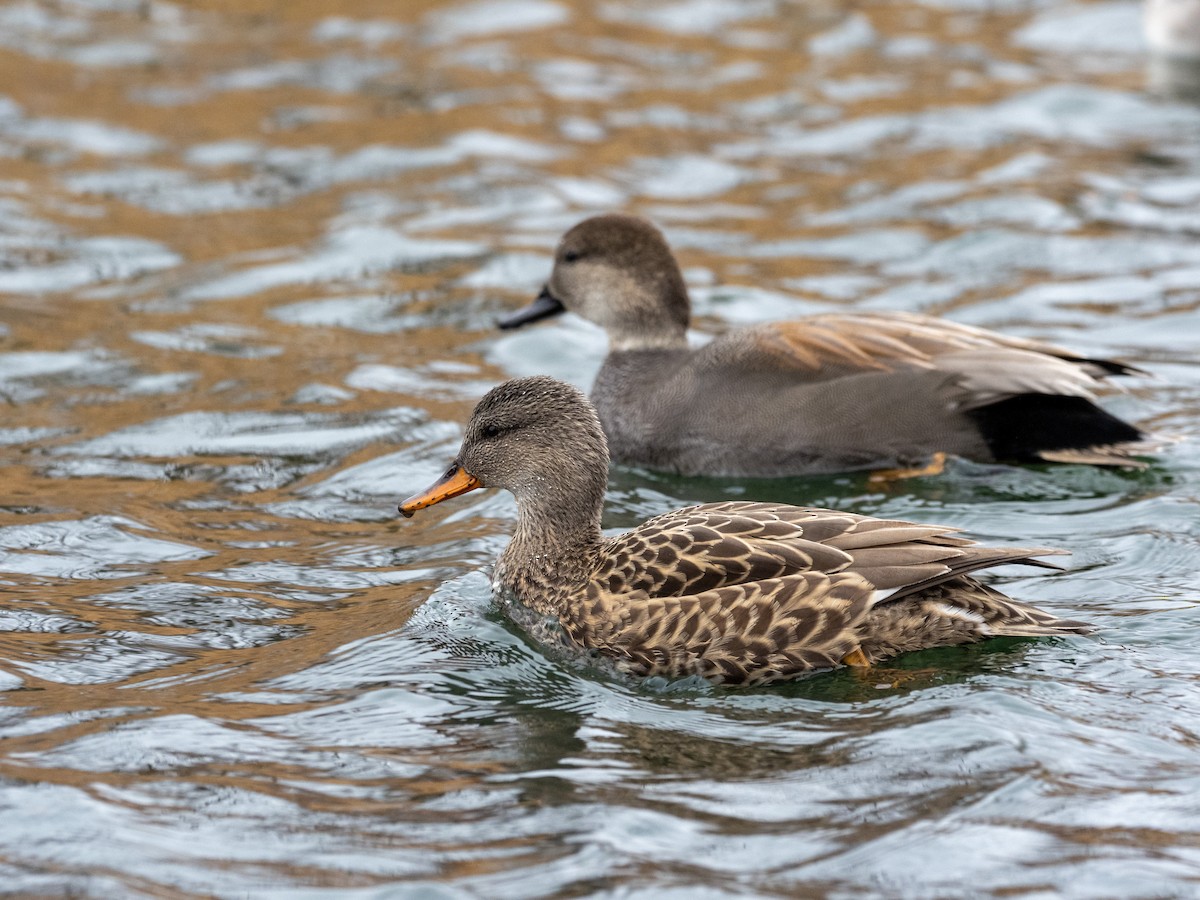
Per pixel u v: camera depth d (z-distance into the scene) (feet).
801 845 27.58
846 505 44.55
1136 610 36.70
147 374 54.90
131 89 83.76
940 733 31.22
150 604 38.34
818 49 90.63
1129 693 32.71
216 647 36.11
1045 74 85.71
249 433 50.11
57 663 35.09
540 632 36.96
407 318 60.85
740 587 34.37
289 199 72.28
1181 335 57.06
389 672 34.83
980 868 26.84
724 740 31.60
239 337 58.54
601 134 79.41
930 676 33.73
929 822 28.19
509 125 80.12
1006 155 75.25
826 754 30.78
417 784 29.96
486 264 65.62
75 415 51.31
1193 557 39.58
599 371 52.26
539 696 33.88
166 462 47.78
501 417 39.19
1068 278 62.44
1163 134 77.05
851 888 26.35
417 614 37.81
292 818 28.71
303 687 34.09
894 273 63.82
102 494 45.19
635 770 30.40
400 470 47.50
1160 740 30.81
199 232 68.85
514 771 30.42
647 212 70.79
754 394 47.26
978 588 35.09
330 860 27.27
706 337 57.93
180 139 78.28
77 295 62.08
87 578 39.78
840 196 71.87
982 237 66.49
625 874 26.76
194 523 43.45
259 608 38.24
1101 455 45.44
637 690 34.24
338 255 66.49
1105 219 67.72
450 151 77.05
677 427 48.21
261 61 88.07
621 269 51.90
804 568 34.35
